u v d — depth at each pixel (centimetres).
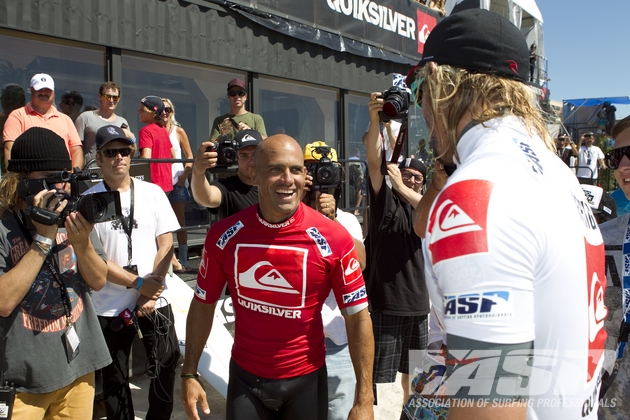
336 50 773
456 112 108
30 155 213
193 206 605
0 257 208
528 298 85
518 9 1327
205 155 287
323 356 230
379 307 339
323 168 275
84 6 498
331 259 211
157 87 586
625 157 203
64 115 450
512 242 85
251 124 581
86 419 232
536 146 104
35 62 482
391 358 342
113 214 222
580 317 93
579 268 93
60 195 207
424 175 382
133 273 305
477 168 94
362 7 816
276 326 215
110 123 485
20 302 206
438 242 92
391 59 880
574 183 108
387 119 284
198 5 598
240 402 220
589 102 1491
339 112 826
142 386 410
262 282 211
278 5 681
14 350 206
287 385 217
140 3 544
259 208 214
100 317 299
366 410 203
